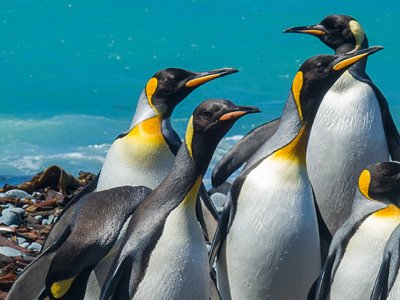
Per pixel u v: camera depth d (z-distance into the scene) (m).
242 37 37.72
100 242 10.62
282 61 35.09
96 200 10.99
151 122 13.13
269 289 11.52
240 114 10.36
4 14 40.09
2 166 24.34
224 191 17.53
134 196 10.86
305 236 11.37
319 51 36.19
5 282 13.25
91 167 24.67
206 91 31.78
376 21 38.62
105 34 38.28
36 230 15.64
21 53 36.56
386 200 11.34
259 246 11.40
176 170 10.30
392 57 35.16
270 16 39.62
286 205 11.34
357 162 14.64
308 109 11.78
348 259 11.09
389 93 31.66
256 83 32.81
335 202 14.75
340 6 40.34
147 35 38.06
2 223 15.69
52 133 27.77
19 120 29.22
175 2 41.50
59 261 10.75
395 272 10.23
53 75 34.44
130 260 10.09
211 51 36.44
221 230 11.72
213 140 10.38
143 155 12.95
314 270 11.52
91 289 10.87
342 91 14.78
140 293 10.02
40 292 11.67
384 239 11.05
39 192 17.80
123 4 41.19
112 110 30.70
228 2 41.31
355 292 11.02
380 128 14.77
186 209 10.15
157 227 10.09
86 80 33.91
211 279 10.95
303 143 11.64
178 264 9.98
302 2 40.97
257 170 11.57
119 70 34.88
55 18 39.75
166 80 13.15
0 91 32.62
